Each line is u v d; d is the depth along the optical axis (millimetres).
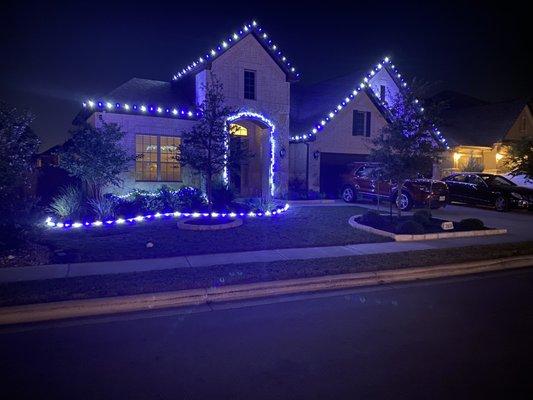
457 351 5164
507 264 10023
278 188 20641
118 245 10523
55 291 6957
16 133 9922
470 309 6793
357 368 4691
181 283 7496
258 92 19703
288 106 20594
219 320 6211
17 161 10016
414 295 7578
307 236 12133
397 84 25594
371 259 9633
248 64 19344
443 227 13211
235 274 8148
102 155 13500
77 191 14758
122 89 18703
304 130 22797
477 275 9172
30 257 9227
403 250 10742
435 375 4539
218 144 13117
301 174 23219
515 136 33062
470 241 12172
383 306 6922
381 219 13984
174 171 17719
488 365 4785
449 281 8617
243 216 15320
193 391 4191
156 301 6875
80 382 4363
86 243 10695
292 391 4191
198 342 5391
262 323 6094
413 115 13445
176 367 4695
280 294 7625
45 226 12336
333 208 18484
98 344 5324
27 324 6039
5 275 7949
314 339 5508
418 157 13328
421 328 5930
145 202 15289
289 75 20500
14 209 10500
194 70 18859
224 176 18328
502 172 31547
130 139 16766
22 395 4105
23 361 4840
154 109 16969
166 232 12195
